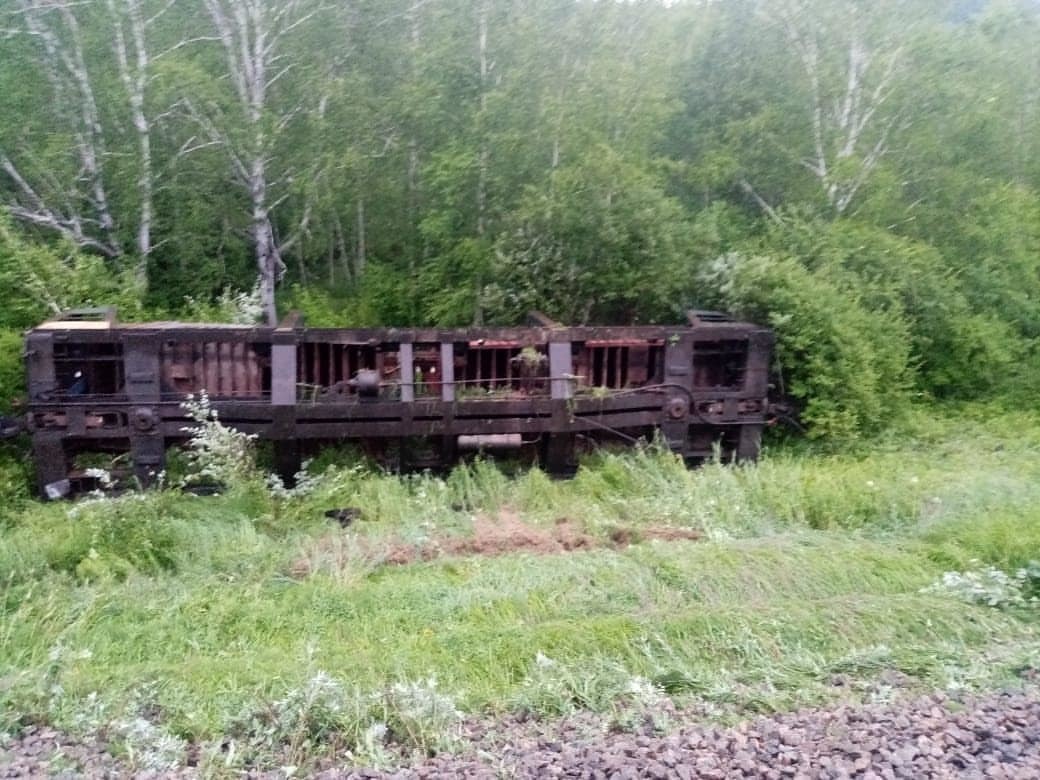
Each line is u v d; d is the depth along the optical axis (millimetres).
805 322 12070
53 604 6832
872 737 5285
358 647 6500
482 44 14875
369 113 15578
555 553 8289
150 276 15289
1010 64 19781
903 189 17266
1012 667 6289
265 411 9789
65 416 9602
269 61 15047
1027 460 11586
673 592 7297
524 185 13859
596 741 5289
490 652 6348
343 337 10148
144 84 14148
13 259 12234
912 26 17266
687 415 10961
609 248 13125
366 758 5137
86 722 5434
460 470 10109
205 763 5031
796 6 17203
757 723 5531
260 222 14844
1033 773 4902
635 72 15734
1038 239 17078
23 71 14344
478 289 13828
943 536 8461
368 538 8492
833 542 8352
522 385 10719
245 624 6785
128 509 8203
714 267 13086
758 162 17188
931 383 14750
